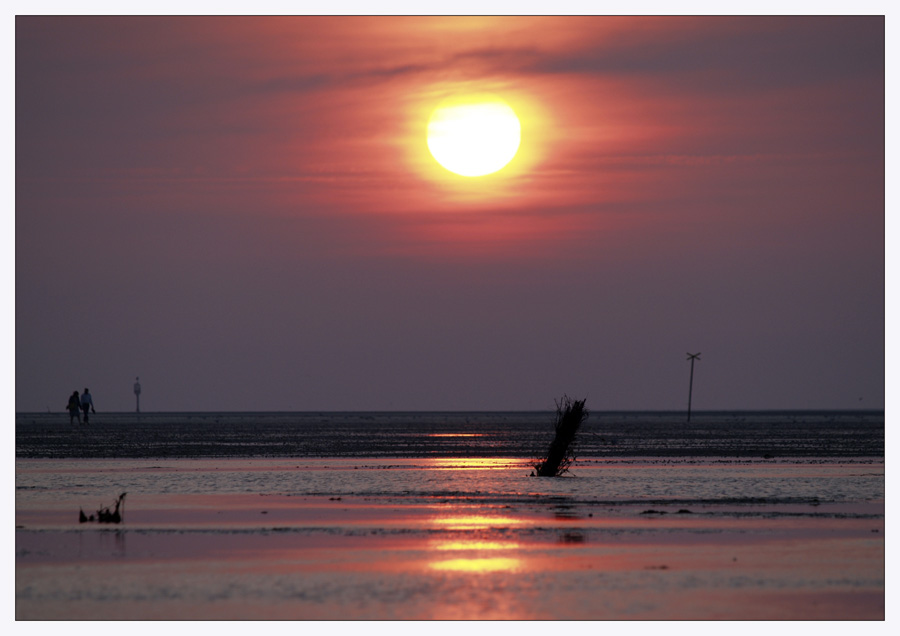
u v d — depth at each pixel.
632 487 139.88
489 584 73.00
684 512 111.25
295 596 69.81
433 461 198.75
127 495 130.12
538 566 79.19
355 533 95.56
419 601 68.38
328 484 144.62
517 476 158.38
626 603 68.06
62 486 142.25
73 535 95.12
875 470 172.12
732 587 72.56
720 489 137.00
